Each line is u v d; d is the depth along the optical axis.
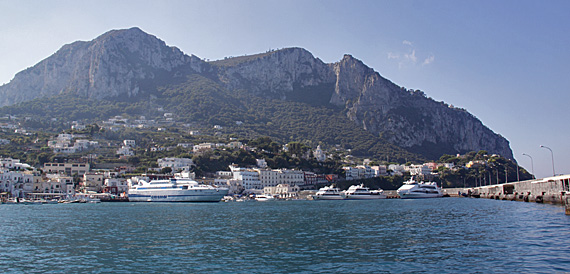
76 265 48.81
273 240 65.56
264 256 52.84
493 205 141.75
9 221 96.50
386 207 145.25
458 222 87.25
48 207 154.75
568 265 44.09
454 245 58.12
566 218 85.56
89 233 74.75
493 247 55.50
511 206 131.25
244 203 188.62
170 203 180.88
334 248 57.78
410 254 52.50
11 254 55.41
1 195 190.00
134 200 195.00
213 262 49.69
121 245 61.62
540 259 47.22
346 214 113.94
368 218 100.56
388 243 61.12
